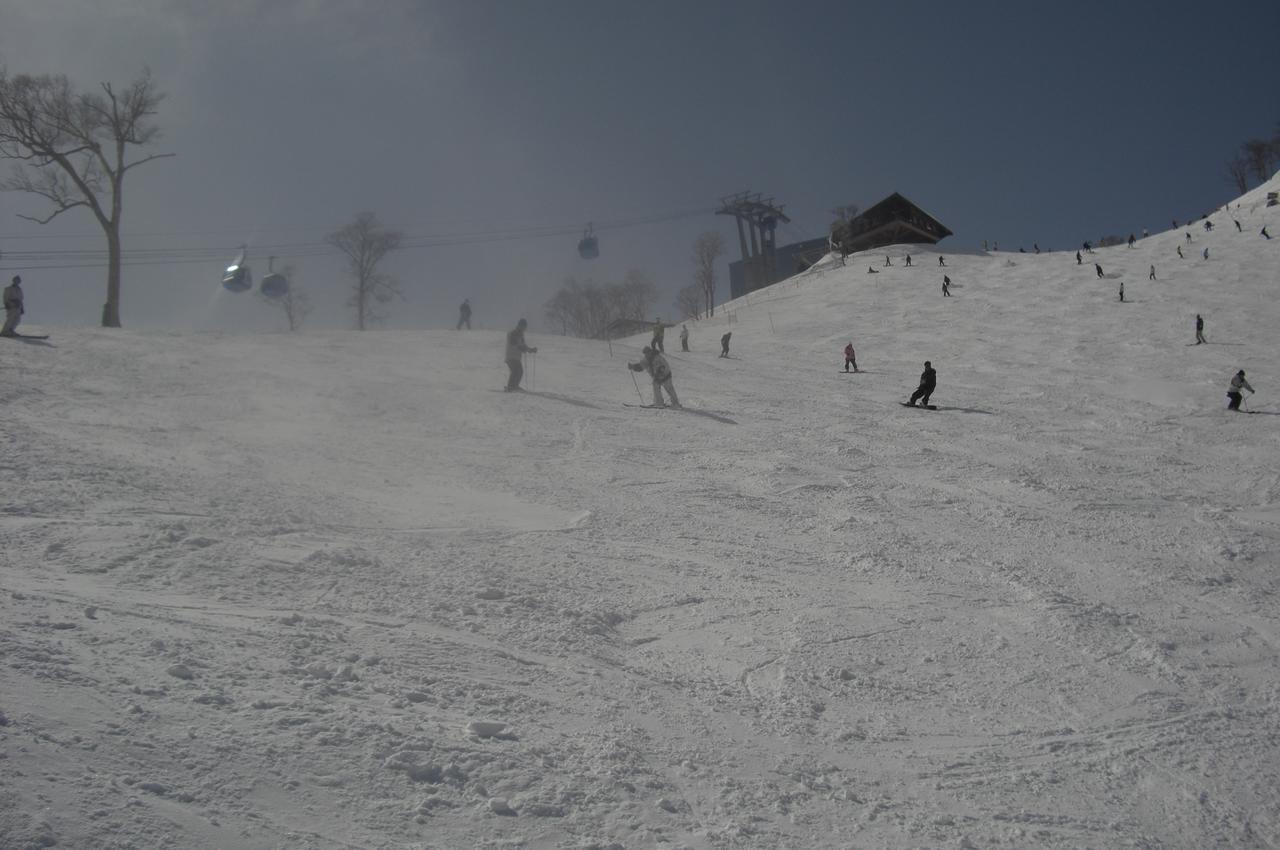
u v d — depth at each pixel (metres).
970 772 5.53
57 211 38.00
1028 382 32.47
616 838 3.96
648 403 22.80
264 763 3.86
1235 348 37.28
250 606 6.27
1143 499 15.28
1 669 4.10
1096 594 9.88
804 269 106.62
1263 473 18.05
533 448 15.69
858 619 8.28
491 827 3.82
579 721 5.22
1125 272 59.47
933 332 47.66
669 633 7.45
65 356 19.28
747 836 4.25
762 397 25.56
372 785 3.92
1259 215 72.88
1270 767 6.09
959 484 15.59
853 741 5.73
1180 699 7.12
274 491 10.43
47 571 6.41
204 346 24.16
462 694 5.27
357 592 7.00
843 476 15.59
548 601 7.61
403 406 18.42
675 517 11.83
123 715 3.96
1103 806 5.32
